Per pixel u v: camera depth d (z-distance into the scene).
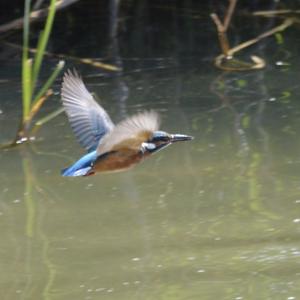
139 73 15.03
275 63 15.15
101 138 6.07
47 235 9.62
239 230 9.55
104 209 10.21
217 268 8.77
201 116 12.95
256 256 8.97
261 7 18.14
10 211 10.25
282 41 16.27
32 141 12.37
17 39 16.86
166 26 17.45
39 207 10.33
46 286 8.55
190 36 16.84
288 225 9.63
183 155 11.66
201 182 10.82
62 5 16.56
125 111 13.23
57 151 12.01
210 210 10.08
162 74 14.95
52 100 13.98
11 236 9.64
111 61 15.71
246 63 15.22
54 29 17.30
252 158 11.44
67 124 12.98
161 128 12.50
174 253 9.09
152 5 18.39
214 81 14.46
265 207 10.09
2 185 10.98
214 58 15.59
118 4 17.58
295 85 14.05
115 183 10.95
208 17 17.84
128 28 17.45
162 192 10.60
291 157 11.41
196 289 8.36
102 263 8.95
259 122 12.62
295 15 17.61
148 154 6.09
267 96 13.64
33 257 9.16
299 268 8.68
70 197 10.59
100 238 9.49
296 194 10.38
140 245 9.31
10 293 8.44
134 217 9.97
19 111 13.56
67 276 8.73
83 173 5.94
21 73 15.20
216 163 11.35
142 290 8.38
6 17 17.81
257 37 16.47
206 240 9.38
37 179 11.13
